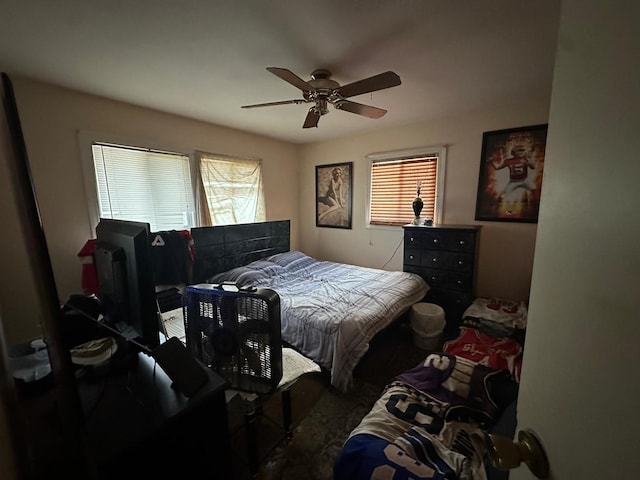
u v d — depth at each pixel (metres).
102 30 1.48
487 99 2.57
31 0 1.23
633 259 0.29
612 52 0.33
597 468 0.33
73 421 0.72
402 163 3.51
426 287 3.04
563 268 0.43
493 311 2.62
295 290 2.64
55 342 0.68
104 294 1.17
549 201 0.47
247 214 3.74
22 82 2.03
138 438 0.74
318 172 4.30
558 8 1.34
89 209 2.37
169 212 2.96
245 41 1.60
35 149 2.11
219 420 0.96
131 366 1.05
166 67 1.90
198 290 1.16
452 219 3.21
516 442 0.51
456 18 1.41
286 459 1.48
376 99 2.56
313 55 1.76
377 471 0.94
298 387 2.08
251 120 3.14
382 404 1.34
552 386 0.44
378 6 1.32
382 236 3.79
